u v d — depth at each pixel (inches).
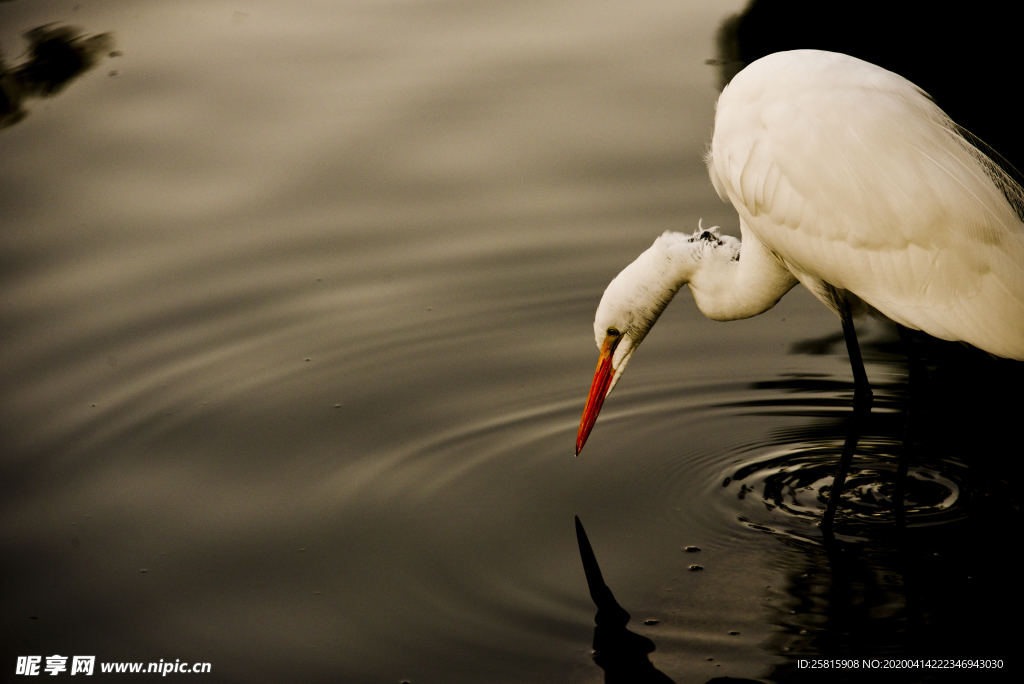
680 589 300.8
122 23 701.3
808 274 336.8
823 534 323.9
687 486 354.3
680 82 603.2
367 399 406.3
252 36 676.7
